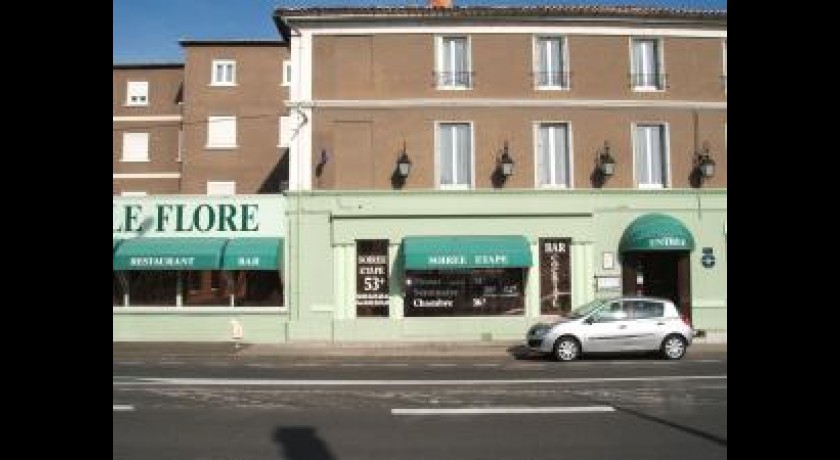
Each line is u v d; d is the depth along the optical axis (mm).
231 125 37219
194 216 23734
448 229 23359
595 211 23719
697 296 23750
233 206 23672
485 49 24031
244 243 23156
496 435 9406
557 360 18641
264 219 23641
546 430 9703
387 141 23641
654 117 24266
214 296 23750
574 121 24000
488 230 23422
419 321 23094
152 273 23906
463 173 23844
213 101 37250
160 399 12172
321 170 23453
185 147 36969
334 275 23234
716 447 8750
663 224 23016
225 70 37562
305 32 23797
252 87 37375
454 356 19938
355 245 23344
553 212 23516
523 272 23453
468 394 12641
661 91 24344
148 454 8453
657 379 14633
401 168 23203
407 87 23781
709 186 24203
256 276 23719
